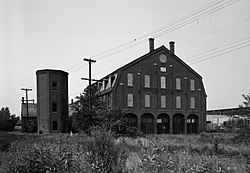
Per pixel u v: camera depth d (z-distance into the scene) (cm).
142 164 698
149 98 4997
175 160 754
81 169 750
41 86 5356
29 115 6312
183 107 5256
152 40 5191
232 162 945
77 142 950
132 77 4909
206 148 1630
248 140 1592
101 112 3048
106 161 766
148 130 4962
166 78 5184
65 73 5544
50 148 896
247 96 1562
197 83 5444
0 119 6606
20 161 880
